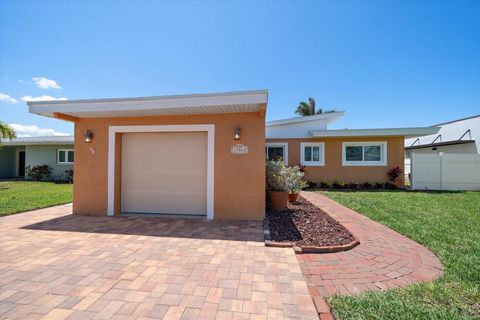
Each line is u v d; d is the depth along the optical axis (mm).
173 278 3162
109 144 6809
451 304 2586
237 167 6293
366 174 14117
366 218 6543
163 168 6895
